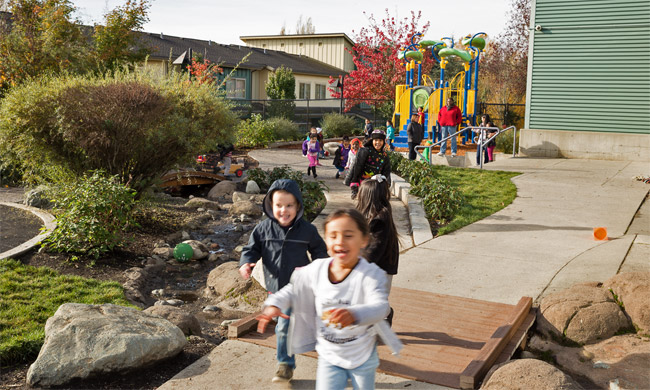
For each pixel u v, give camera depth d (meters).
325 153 24.05
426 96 24.03
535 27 19.34
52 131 10.55
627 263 7.30
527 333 5.48
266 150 25.59
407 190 12.40
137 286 7.29
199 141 11.40
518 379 4.02
